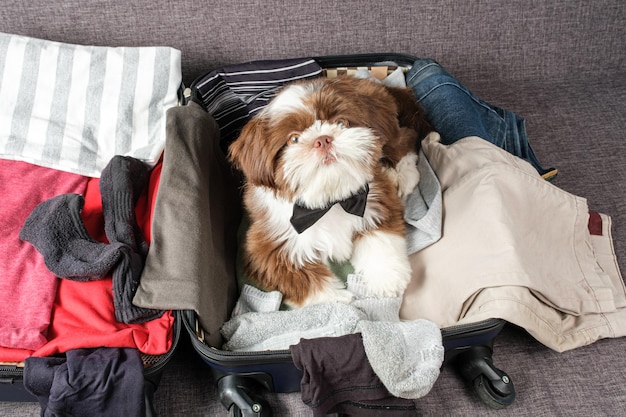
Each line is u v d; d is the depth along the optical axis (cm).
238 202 172
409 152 160
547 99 205
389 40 195
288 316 135
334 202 133
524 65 204
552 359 143
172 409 136
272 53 194
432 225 147
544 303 138
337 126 122
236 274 159
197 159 146
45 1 178
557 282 142
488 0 189
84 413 119
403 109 161
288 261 142
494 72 205
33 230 140
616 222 172
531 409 135
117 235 139
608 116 199
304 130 123
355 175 123
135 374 121
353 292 146
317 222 140
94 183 162
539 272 138
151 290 129
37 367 121
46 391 121
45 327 129
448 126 167
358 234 146
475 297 135
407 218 153
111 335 126
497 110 181
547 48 201
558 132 196
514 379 140
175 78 172
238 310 146
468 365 135
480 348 135
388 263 142
